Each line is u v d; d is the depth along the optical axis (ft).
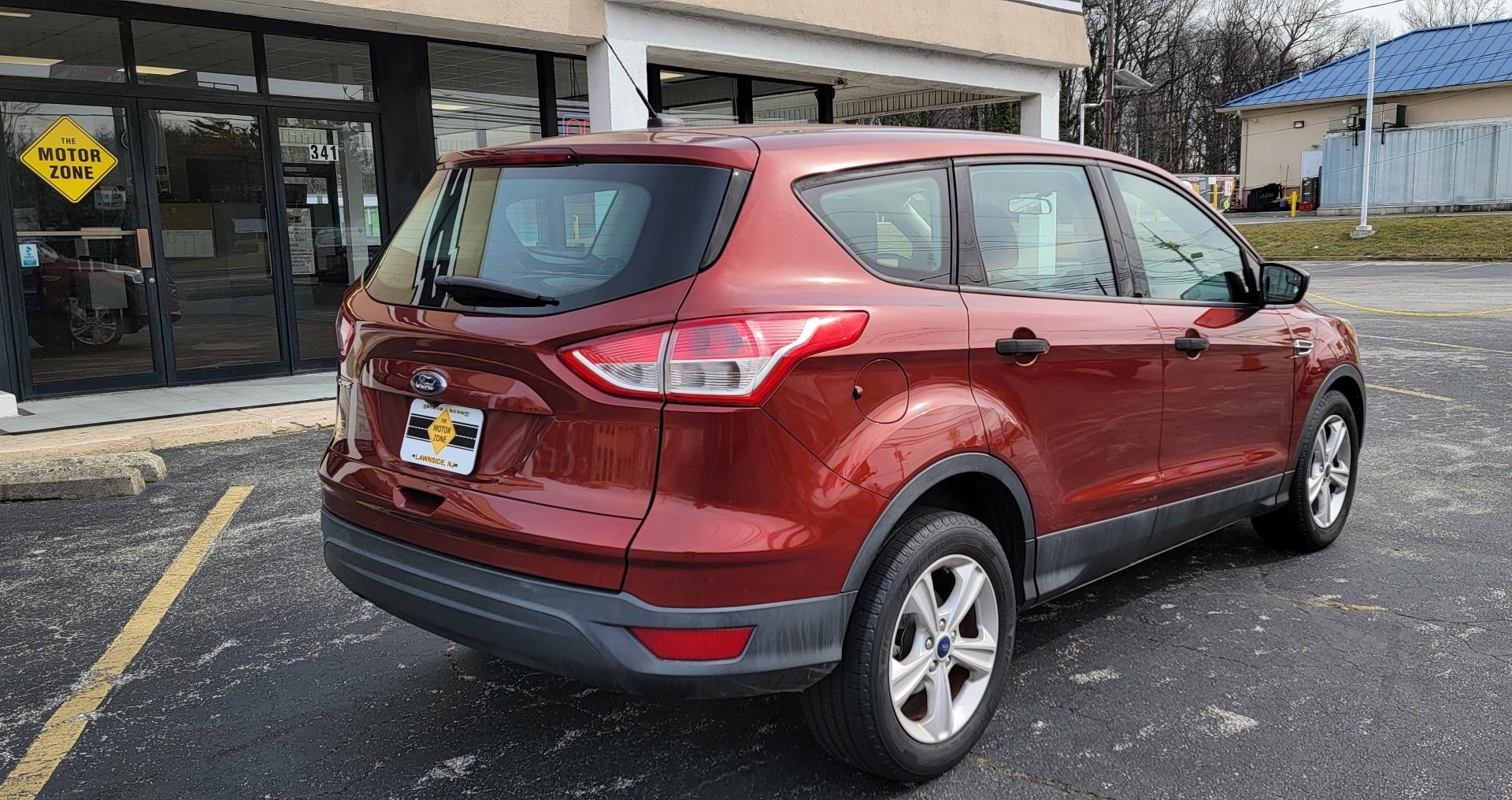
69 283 28.94
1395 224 108.17
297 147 32.76
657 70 40.32
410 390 9.07
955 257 9.72
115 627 13.29
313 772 9.73
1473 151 122.31
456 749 10.14
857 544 8.34
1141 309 11.54
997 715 10.64
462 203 9.68
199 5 28.89
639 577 7.73
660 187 8.45
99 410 26.71
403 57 34.32
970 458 9.23
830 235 8.74
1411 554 15.44
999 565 9.70
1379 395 28.43
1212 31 227.81
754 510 7.89
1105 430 10.91
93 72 28.73
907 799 9.11
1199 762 9.67
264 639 12.88
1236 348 12.80
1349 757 9.73
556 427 8.11
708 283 7.95
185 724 10.71
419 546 8.92
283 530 17.30
